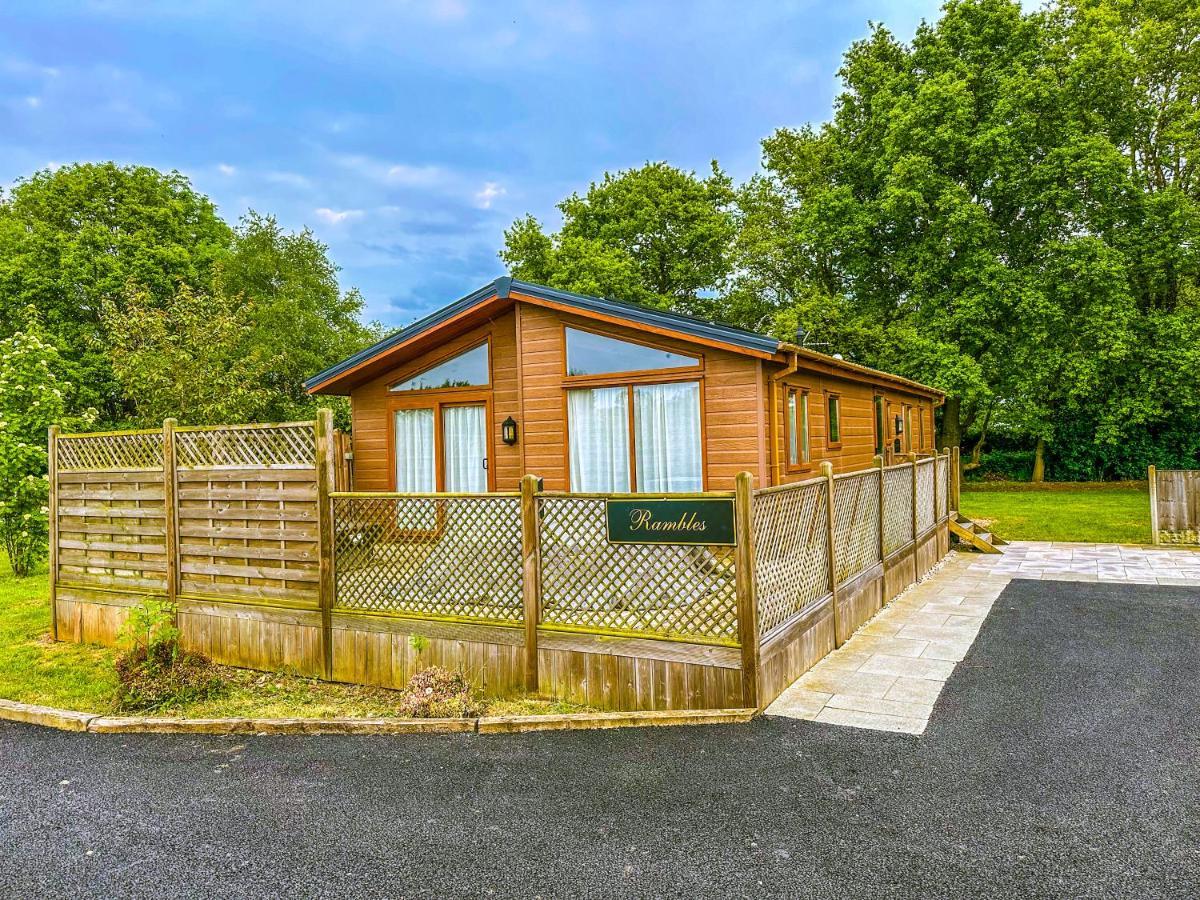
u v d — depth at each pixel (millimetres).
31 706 5398
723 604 4574
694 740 4184
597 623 5012
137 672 5652
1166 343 17969
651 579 4805
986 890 2682
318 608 6070
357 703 5488
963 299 17688
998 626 6500
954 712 4445
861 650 5824
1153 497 10961
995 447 23734
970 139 17547
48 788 4016
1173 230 17109
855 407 11492
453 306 9133
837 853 2967
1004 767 3682
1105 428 19031
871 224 18750
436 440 9852
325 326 20219
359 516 5914
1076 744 3939
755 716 4438
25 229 21891
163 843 3340
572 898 2754
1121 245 17812
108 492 7082
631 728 4465
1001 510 15844
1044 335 17203
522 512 5176
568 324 8719
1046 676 5090
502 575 5352
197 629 6613
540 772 3924
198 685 5621
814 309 20109
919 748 3941
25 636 7504
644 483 8398
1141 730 4113
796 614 5207
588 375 8641
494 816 3449
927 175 17500
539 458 8891
